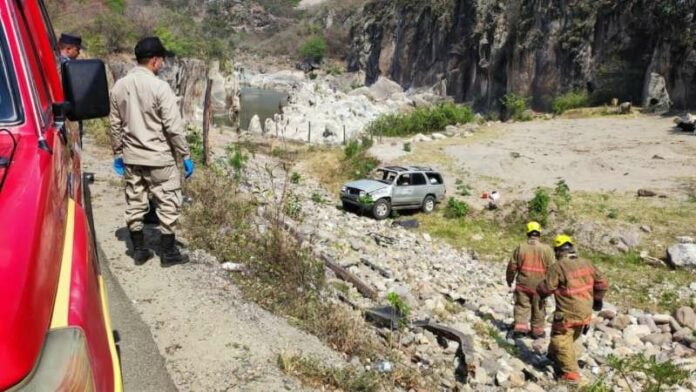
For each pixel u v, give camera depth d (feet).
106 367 6.60
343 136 124.47
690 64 129.39
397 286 30.17
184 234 22.13
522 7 227.20
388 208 58.85
